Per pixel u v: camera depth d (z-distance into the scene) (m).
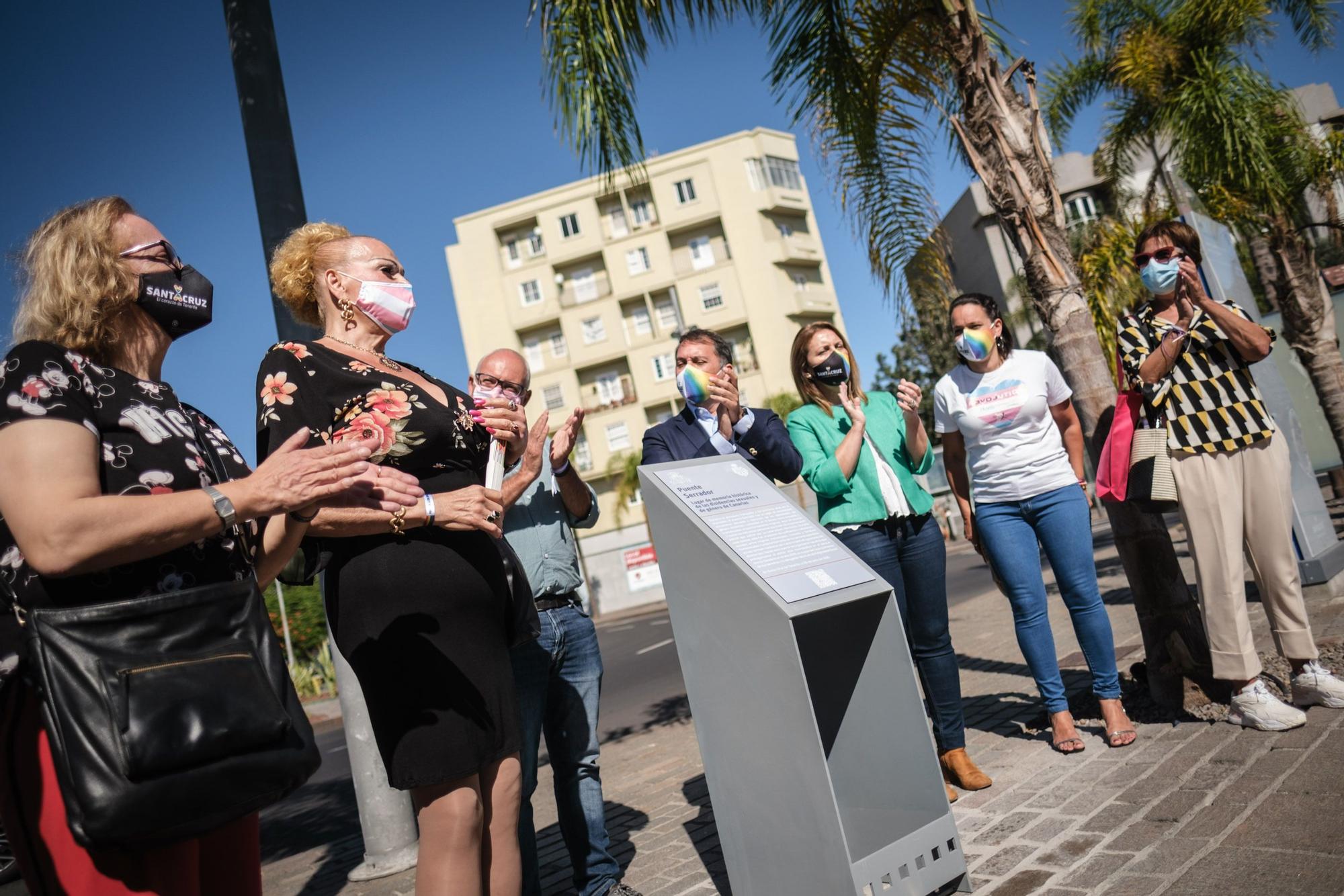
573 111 5.36
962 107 4.90
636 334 51.62
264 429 2.09
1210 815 2.66
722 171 51.22
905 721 2.54
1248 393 3.51
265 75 5.16
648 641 19.72
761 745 2.41
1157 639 3.95
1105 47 12.29
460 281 52.19
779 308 50.06
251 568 1.84
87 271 1.72
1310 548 5.77
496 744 2.07
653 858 3.56
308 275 2.42
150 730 1.41
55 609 1.46
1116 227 10.56
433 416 2.22
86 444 1.54
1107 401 4.56
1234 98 10.65
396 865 4.47
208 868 1.76
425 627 2.02
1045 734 4.01
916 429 3.66
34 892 1.49
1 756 1.50
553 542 3.41
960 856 2.49
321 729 18.00
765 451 3.74
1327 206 11.24
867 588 2.56
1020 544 3.84
